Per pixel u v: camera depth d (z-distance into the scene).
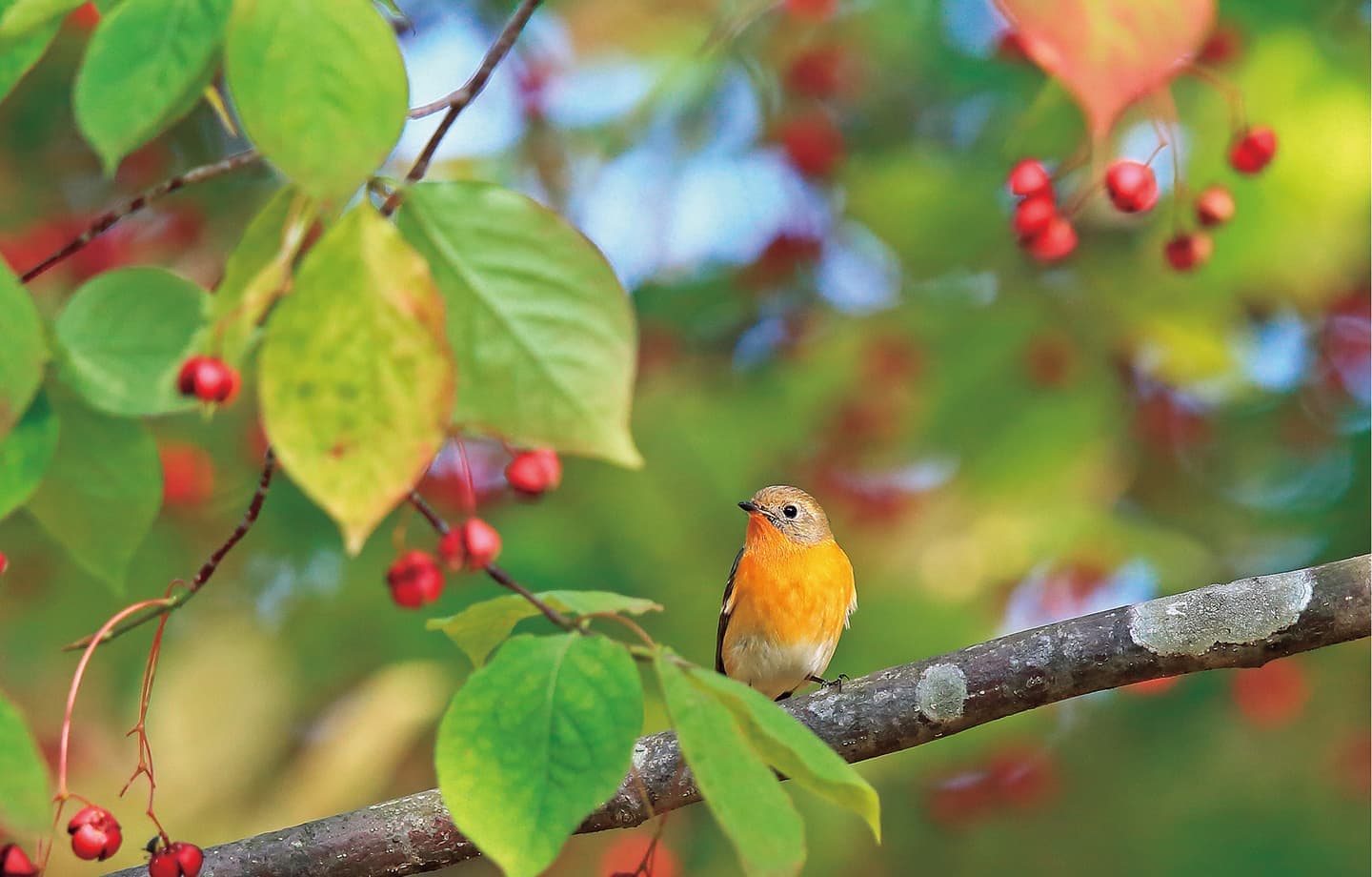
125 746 11.95
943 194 12.02
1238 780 12.91
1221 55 10.33
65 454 4.14
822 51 12.76
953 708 6.27
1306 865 12.44
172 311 3.81
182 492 10.64
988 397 12.13
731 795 3.50
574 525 11.92
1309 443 13.34
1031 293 12.13
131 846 11.55
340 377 3.15
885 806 12.93
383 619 12.09
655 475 12.16
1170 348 11.59
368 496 3.15
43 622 11.87
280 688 12.17
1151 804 12.92
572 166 12.76
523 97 12.49
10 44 3.71
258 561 12.29
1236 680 12.59
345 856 6.29
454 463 11.90
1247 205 10.38
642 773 6.46
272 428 3.14
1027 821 13.01
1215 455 13.27
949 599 11.87
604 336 3.56
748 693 3.80
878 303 13.02
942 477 12.52
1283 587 6.06
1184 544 12.14
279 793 11.63
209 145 12.38
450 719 3.73
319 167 3.14
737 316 13.64
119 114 3.33
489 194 3.55
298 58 3.15
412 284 3.16
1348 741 12.80
